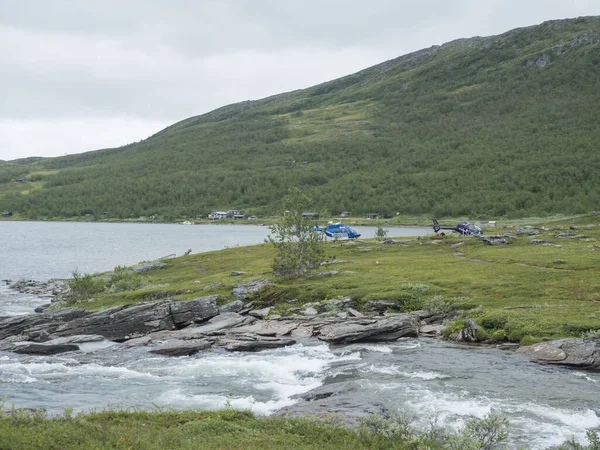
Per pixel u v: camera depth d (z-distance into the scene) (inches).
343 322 1561.3
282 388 1055.0
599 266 2028.8
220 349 1424.7
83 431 616.7
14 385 1106.1
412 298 1761.8
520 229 3585.1
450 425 800.9
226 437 641.0
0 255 5315.0
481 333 1401.3
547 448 717.9
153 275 2938.0
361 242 3427.7
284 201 2393.0
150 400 983.0
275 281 2193.7
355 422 777.6
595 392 971.3
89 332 1675.7
